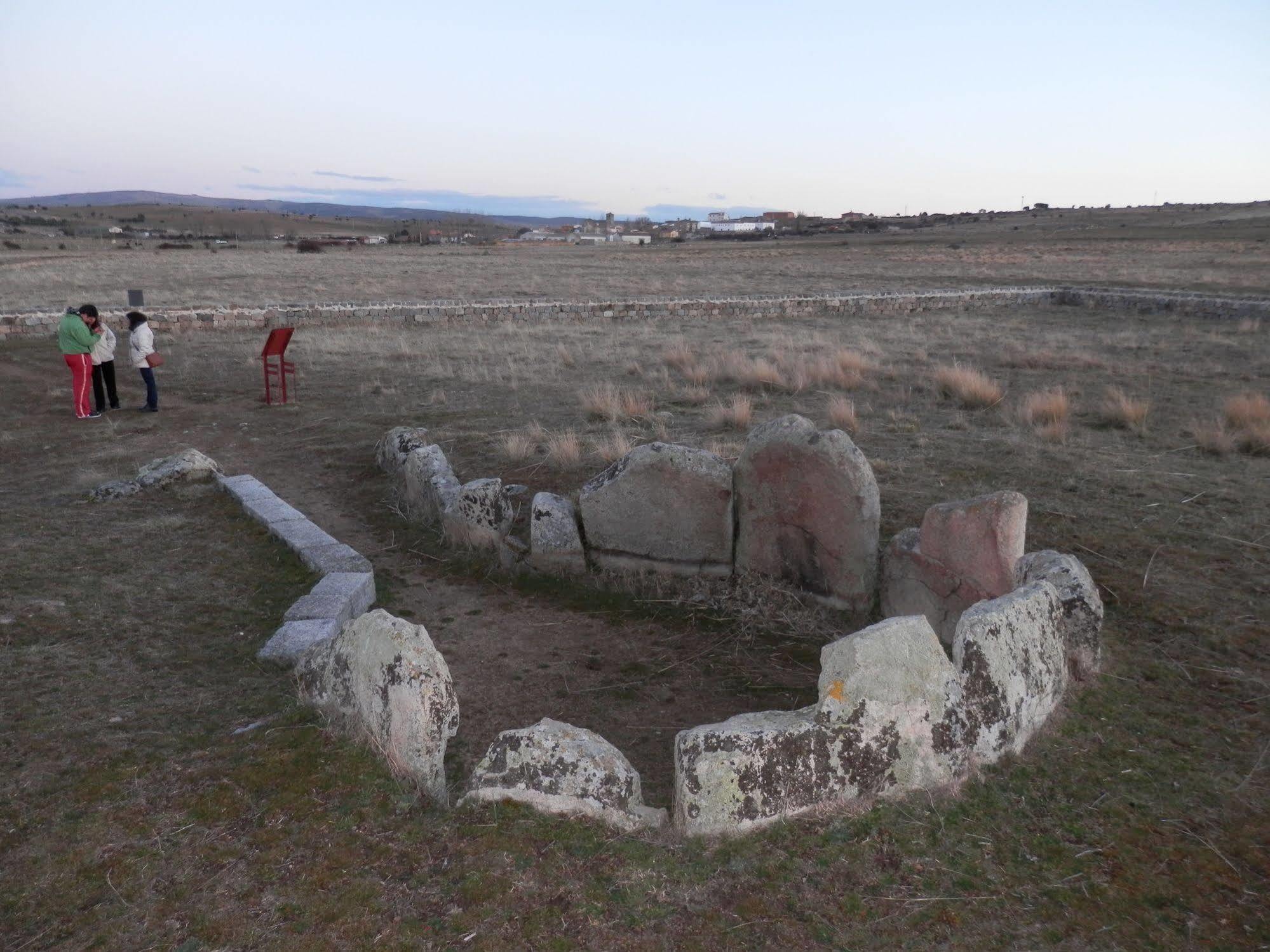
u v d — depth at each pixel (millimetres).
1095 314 25641
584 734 3594
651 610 6555
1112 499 7941
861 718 3467
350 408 12891
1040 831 3441
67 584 6277
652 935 2840
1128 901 3111
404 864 3129
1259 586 6020
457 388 14172
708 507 6793
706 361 16016
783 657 5816
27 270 39188
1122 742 4109
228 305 23938
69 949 2756
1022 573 4930
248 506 8047
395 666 3725
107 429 11844
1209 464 9055
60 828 3348
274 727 4133
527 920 2871
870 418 11688
